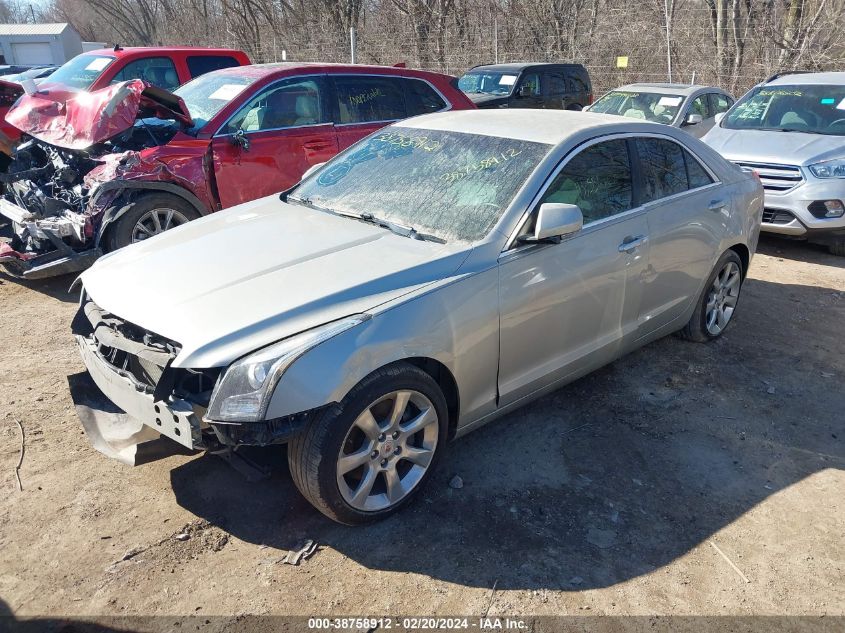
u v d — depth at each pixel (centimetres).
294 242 351
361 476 309
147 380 308
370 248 340
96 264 366
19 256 573
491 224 346
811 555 311
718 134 848
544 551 306
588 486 353
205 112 648
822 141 764
